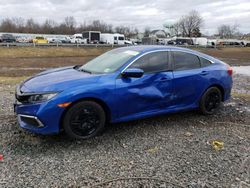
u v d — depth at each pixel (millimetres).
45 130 4133
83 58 31406
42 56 33125
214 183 3318
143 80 4844
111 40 57188
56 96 4129
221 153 4141
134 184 3256
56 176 3398
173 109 5344
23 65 22062
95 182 3279
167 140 4586
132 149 4211
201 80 5594
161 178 3393
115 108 4625
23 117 4254
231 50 55438
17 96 4297
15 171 3490
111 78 4594
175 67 5320
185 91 5406
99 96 4414
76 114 4324
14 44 36969
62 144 4324
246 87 11078
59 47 39500
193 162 3826
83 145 4312
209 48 55688
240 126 5395
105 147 4258
